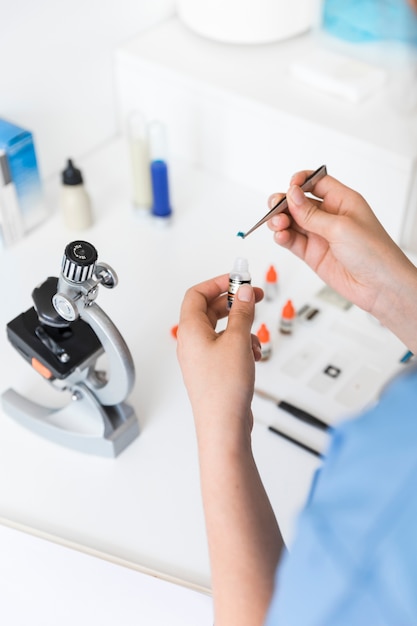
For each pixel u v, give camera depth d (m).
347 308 1.23
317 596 0.37
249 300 0.69
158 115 1.52
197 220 1.40
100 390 0.99
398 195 1.30
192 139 1.50
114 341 0.89
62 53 1.38
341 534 0.36
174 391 1.10
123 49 1.48
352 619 0.37
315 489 0.40
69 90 1.44
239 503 0.56
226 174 1.50
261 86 1.40
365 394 1.09
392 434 0.35
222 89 1.38
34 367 0.98
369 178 1.31
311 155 1.36
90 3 1.38
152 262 1.31
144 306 1.23
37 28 1.31
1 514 0.95
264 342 1.12
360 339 1.18
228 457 0.58
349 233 0.85
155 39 1.52
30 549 0.92
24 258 1.32
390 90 1.38
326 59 1.44
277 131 1.37
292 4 1.40
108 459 1.02
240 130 1.41
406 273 0.85
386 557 0.35
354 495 0.36
